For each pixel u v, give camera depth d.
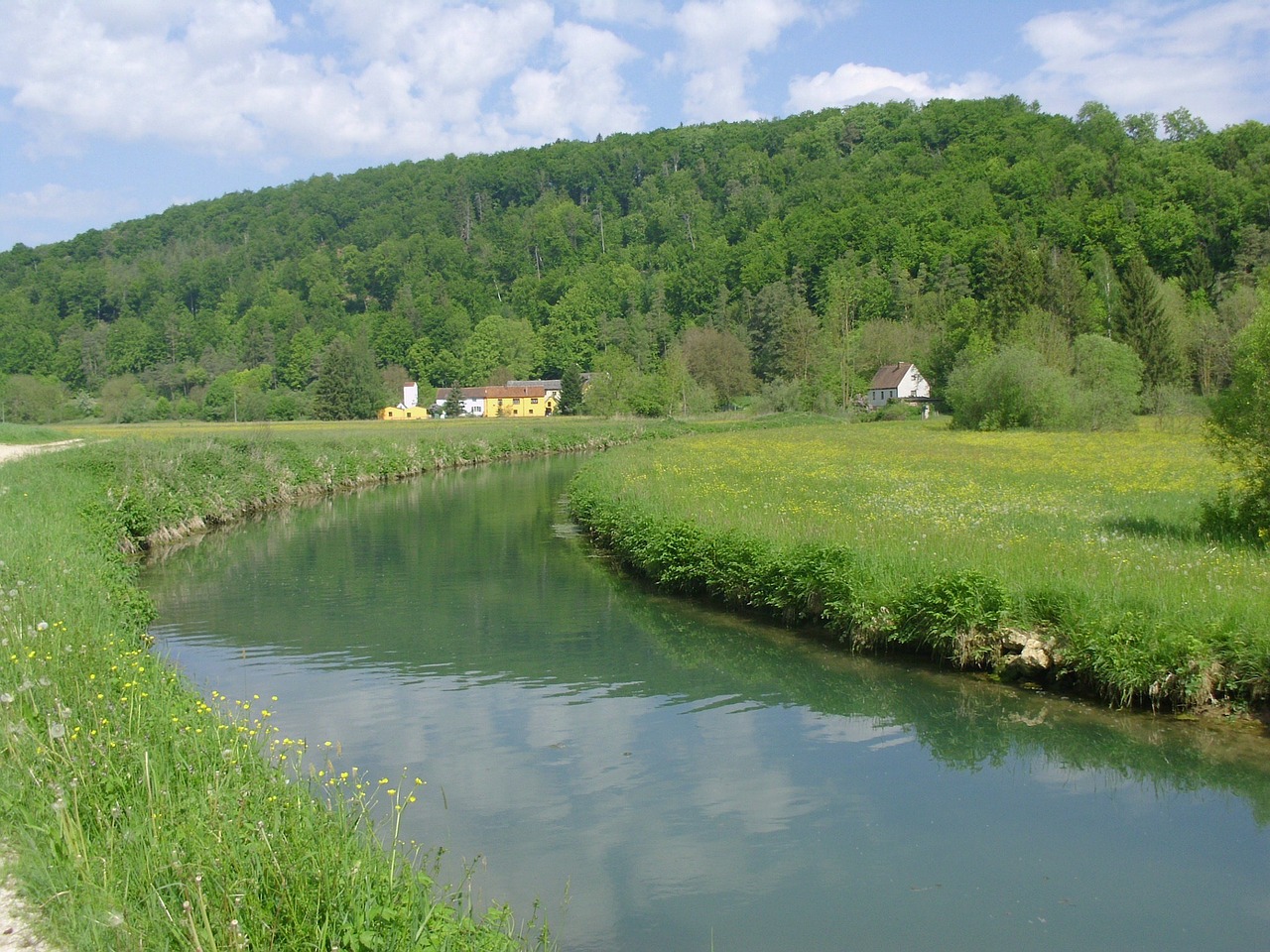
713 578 16.77
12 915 4.95
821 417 79.31
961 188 117.88
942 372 85.88
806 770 9.62
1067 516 19.11
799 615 15.12
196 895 4.93
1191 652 10.42
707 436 54.25
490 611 16.64
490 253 169.50
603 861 7.70
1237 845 8.03
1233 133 105.75
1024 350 60.94
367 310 154.88
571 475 43.22
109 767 6.31
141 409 94.69
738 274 128.12
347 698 11.83
